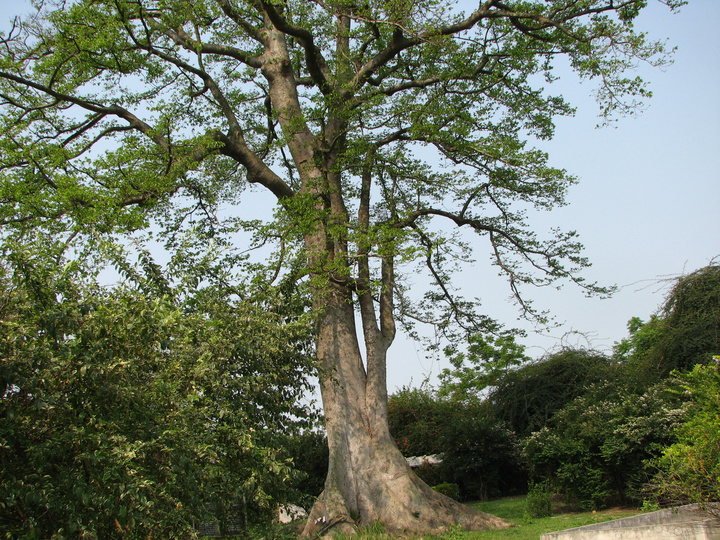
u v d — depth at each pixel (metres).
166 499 5.82
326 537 11.59
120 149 13.10
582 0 15.00
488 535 11.35
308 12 16.38
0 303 5.50
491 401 24.91
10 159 13.02
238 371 8.75
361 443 13.49
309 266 13.02
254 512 8.23
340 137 16.00
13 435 5.21
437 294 18.83
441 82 16.16
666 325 19.27
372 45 16.47
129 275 7.30
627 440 14.17
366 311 15.17
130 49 15.25
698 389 10.00
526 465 20.38
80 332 5.70
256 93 18.27
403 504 12.59
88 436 5.44
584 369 23.44
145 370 6.50
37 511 5.47
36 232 6.57
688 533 7.46
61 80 14.72
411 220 16.17
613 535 7.96
